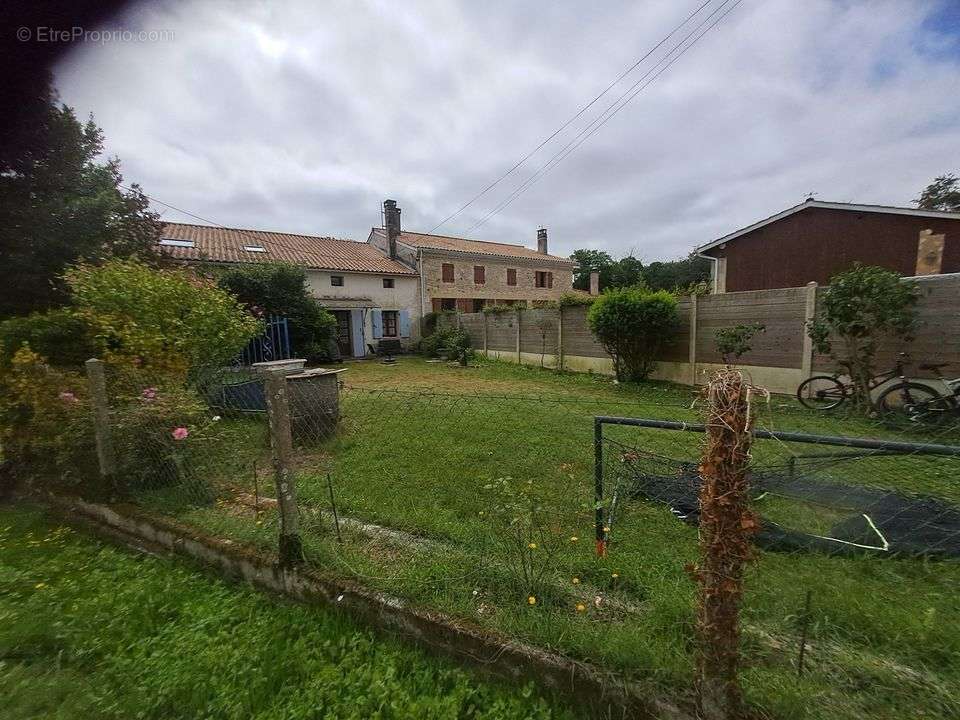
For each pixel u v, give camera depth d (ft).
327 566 7.09
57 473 10.94
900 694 4.58
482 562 7.06
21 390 11.10
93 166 28.30
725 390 4.07
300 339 45.60
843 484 9.15
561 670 5.06
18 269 22.65
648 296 30.66
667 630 5.55
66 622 6.66
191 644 6.11
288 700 5.25
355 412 19.63
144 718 5.10
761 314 26.05
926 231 31.76
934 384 19.08
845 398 21.20
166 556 8.65
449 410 20.08
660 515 9.04
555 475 12.05
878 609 5.89
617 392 28.32
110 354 12.21
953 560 7.08
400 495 10.69
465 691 5.27
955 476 9.86
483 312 51.21
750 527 4.01
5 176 24.03
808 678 4.74
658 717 4.52
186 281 16.07
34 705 5.25
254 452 12.17
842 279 20.01
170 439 10.42
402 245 71.15
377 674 5.53
